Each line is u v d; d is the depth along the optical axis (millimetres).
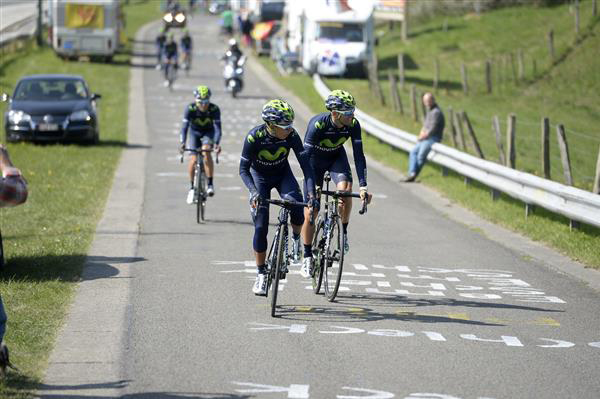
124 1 150500
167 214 23031
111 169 31078
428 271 17062
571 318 13680
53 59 72375
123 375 10391
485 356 11438
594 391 10102
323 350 11562
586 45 70500
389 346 11820
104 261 17156
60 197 24875
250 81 67750
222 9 146125
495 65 71500
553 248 19672
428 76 69375
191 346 11656
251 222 22109
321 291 15180
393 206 25391
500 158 29328
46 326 12406
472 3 89500
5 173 9516
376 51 82750
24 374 10234
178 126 45094
